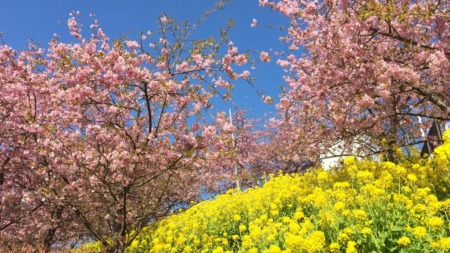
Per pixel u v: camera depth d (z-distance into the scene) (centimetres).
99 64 748
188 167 823
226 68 834
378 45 816
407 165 834
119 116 838
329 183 804
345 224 538
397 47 855
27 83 838
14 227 970
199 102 820
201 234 865
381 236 484
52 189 797
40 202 875
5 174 916
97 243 963
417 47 781
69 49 867
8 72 892
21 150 862
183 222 1007
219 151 808
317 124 1038
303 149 1114
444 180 699
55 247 979
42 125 792
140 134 821
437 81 816
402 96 976
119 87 780
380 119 890
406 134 1114
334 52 839
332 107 873
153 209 843
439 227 482
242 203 940
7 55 904
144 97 828
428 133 1265
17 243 970
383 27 808
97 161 777
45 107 876
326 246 503
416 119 1125
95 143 788
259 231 628
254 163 2005
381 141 961
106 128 795
